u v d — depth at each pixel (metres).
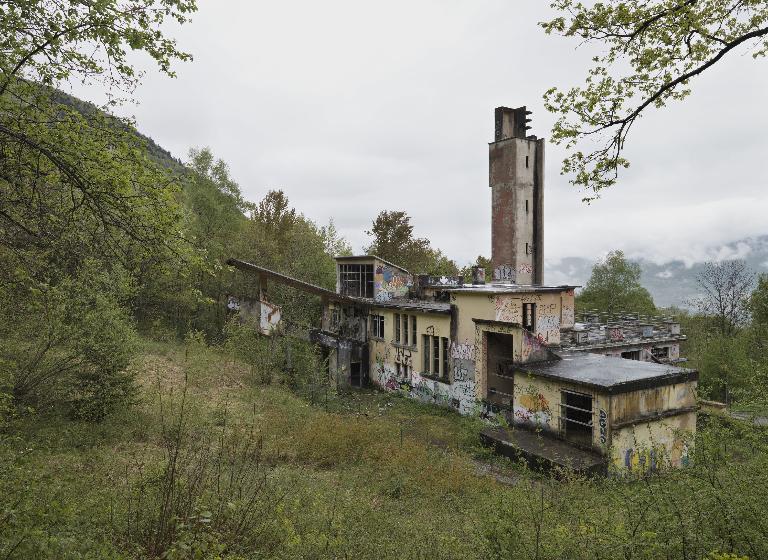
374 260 29.59
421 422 19.86
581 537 5.13
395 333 26.12
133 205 7.91
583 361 18.19
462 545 6.23
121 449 11.15
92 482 7.88
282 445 13.30
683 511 4.87
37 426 11.55
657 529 4.79
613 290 51.56
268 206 45.31
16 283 9.01
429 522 8.02
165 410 14.58
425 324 23.81
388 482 11.41
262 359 23.56
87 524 5.95
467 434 17.16
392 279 30.16
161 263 8.84
